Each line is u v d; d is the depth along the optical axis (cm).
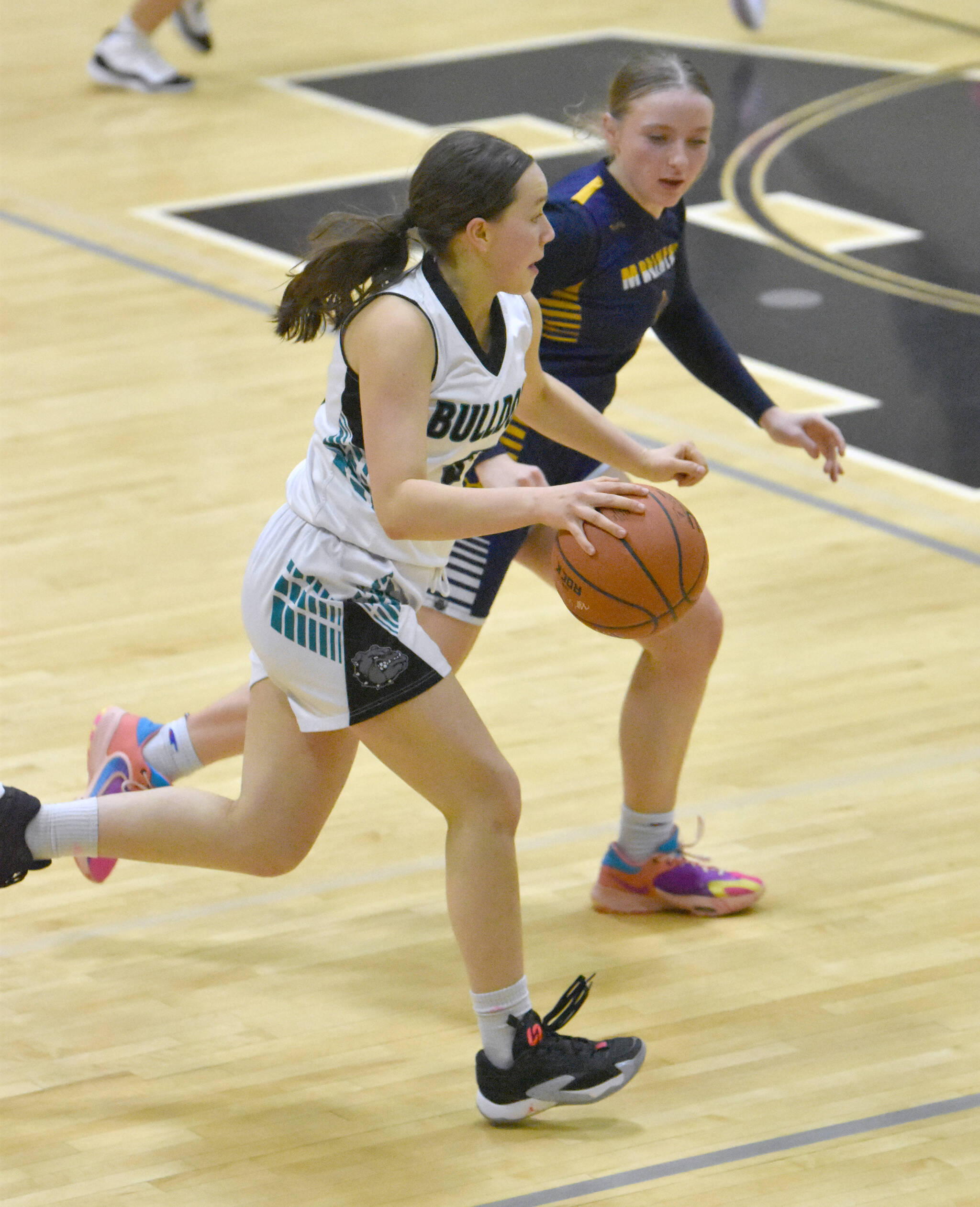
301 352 2498
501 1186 949
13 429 2222
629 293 1173
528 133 3572
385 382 900
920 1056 1061
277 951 1209
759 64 4153
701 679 1193
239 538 1916
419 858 1325
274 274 2809
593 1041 1006
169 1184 958
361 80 4081
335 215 929
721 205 3172
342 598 947
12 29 4684
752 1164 960
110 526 1947
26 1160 981
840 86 3959
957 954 1174
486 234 906
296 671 952
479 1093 1008
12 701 1570
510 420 977
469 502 900
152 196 3228
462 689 972
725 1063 1062
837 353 2472
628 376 2406
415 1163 974
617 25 4562
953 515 1955
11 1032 1115
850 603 1745
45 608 1755
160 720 1534
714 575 1814
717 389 1284
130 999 1151
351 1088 1052
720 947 1198
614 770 1447
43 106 3891
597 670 1622
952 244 2931
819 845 1323
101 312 2656
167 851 1020
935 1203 920
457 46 4384
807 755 1457
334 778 998
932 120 3672
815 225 3047
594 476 1223
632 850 1245
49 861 1024
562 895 1276
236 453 2150
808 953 1184
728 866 1295
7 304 2692
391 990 1160
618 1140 990
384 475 904
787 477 2064
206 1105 1035
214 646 1677
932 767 1431
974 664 1609
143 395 2336
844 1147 973
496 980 981
